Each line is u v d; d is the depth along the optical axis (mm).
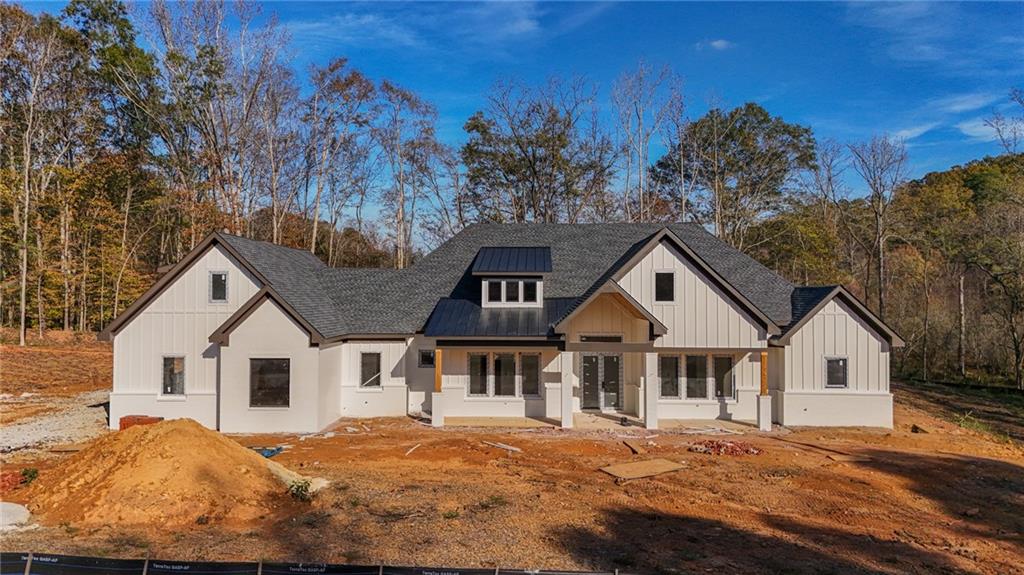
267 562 8156
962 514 12195
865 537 10617
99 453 12539
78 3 43062
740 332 20656
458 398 22109
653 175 56812
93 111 45750
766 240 49875
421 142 52906
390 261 61156
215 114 43281
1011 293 34906
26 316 45844
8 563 7902
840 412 21125
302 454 16266
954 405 28312
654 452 16734
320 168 49531
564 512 11562
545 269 22344
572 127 48938
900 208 47125
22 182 41656
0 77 42688
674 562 9242
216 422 20016
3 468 14594
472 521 10945
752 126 53062
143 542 9695
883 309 42562
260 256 21656
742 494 12953
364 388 22469
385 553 9414
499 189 50875
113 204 47875
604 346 20156
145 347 20250
